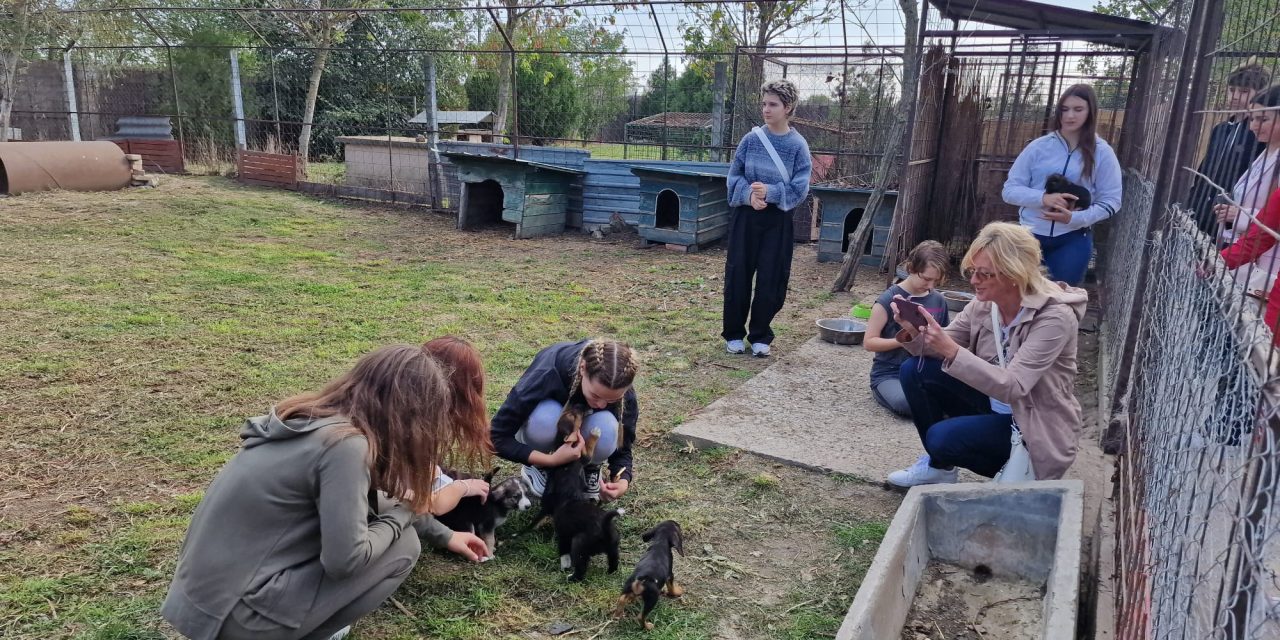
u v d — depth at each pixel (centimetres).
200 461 438
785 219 636
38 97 1988
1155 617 222
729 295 655
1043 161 617
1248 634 146
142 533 363
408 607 319
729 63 1577
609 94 1709
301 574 250
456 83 2700
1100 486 414
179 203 1372
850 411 531
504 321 747
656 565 307
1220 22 367
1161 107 594
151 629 298
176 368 582
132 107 2062
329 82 2383
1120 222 771
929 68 931
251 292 819
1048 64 999
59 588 320
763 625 317
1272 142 325
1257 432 154
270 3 2216
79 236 1064
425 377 259
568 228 1324
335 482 242
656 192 1152
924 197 1041
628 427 389
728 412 527
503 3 1945
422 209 1466
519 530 381
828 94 1220
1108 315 719
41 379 550
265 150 1973
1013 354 361
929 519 351
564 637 306
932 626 312
